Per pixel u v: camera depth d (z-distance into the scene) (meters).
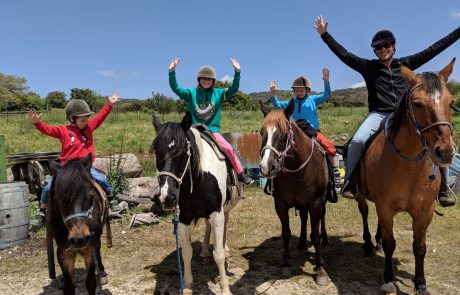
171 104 31.03
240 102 36.81
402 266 5.12
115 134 16.69
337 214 7.63
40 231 7.04
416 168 3.68
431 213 3.93
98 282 4.46
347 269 5.07
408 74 3.44
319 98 6.18
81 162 3.68
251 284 4.67
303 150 4.44
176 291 4.54
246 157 10.53
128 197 8.06
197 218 4.18
